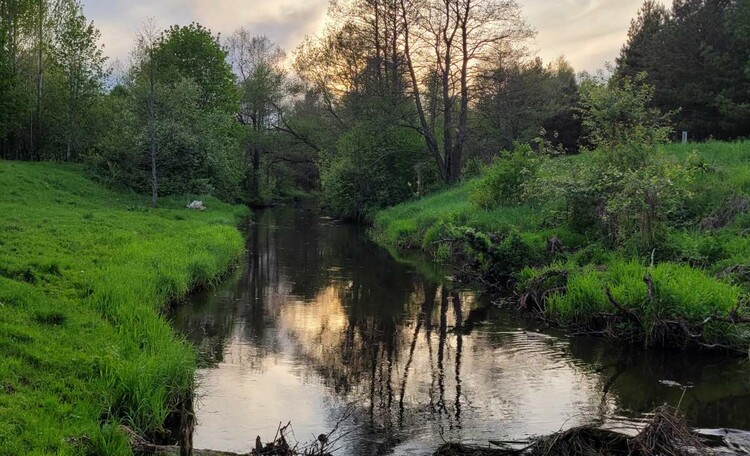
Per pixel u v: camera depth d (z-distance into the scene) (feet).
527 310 44.16
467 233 52.70
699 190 51.16
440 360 32.55
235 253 65.82
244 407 25.89
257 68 192.03
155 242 57.41
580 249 48.80
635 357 32.53
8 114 110.63
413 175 123.75
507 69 121.90
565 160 66.49
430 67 120.47
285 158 187.32
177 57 138.41
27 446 17.56
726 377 29.37
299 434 23.18
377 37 122.83
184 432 20.29
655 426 20.75
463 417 24.73
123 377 23.16
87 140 127.65
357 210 127.54
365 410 25.61
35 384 21.79
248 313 43.39
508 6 113.80
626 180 46.96
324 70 153.79
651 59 124.47
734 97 109.09
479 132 136.77
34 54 133.69
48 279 37.45
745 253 40.63
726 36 115.75
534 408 25.62
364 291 52.08
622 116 55.98
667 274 36.04
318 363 32.12
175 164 112.16
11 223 57.93
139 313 32.91
